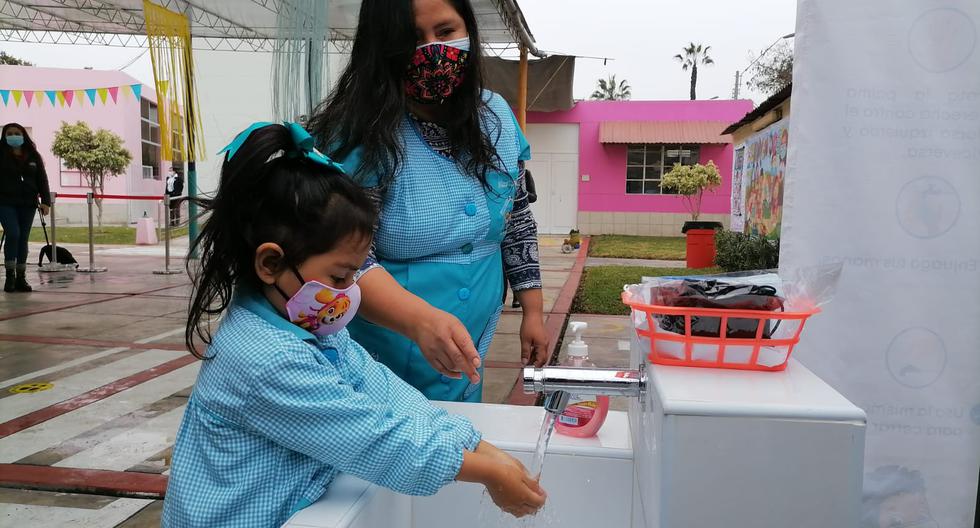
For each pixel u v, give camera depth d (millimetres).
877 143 1791
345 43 6617
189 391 3947
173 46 8156
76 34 11617
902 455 1835
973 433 1805
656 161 19422
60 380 4160
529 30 8695
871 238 1811
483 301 1605
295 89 5180
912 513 1835
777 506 760
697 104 19016
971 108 1748
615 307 7023
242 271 1016
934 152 1769
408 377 1545
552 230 19906
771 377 879
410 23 1399
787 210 1873
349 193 981
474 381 1139
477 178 1538
